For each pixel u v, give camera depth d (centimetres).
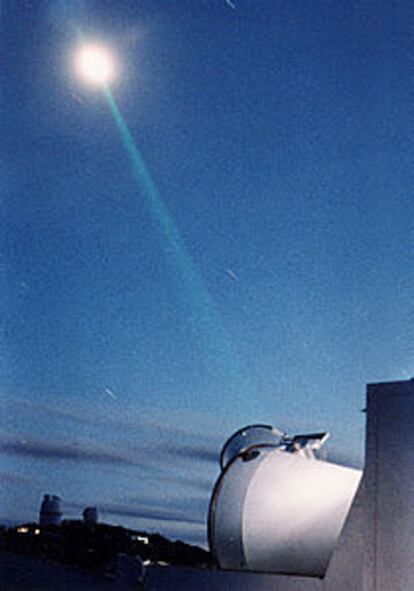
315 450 1259
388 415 846
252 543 1092
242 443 1295
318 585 909
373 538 818
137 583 1046
